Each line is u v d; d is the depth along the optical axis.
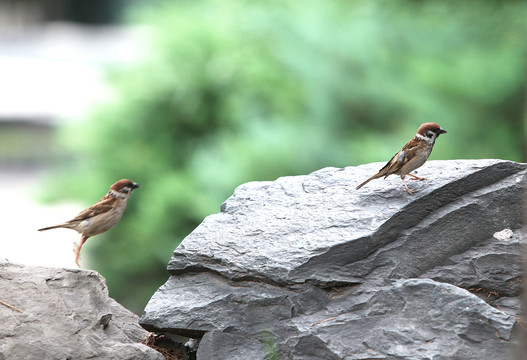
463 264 7.41
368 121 15.24
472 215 7.64
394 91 14.61
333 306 6.80
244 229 7.69
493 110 14.36
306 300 6.85
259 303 6.95
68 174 20.62
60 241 19.83
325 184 8.38
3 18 55.56
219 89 17.41
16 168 28.09
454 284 7.26
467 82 14.24
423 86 14.62
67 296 7.07
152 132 17.47
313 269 6.94
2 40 49.84
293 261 6.98
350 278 6.93
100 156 17.23
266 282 7.04
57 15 57.09
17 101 33.94
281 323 6.81
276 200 8.20
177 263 7.55
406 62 15.28
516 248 7.52
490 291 7.32
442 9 15.68
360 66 15.11
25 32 53.84
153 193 15.91
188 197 15.24
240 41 17.27
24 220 21.69
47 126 32.22
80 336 6.75
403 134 14.38
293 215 7.76
